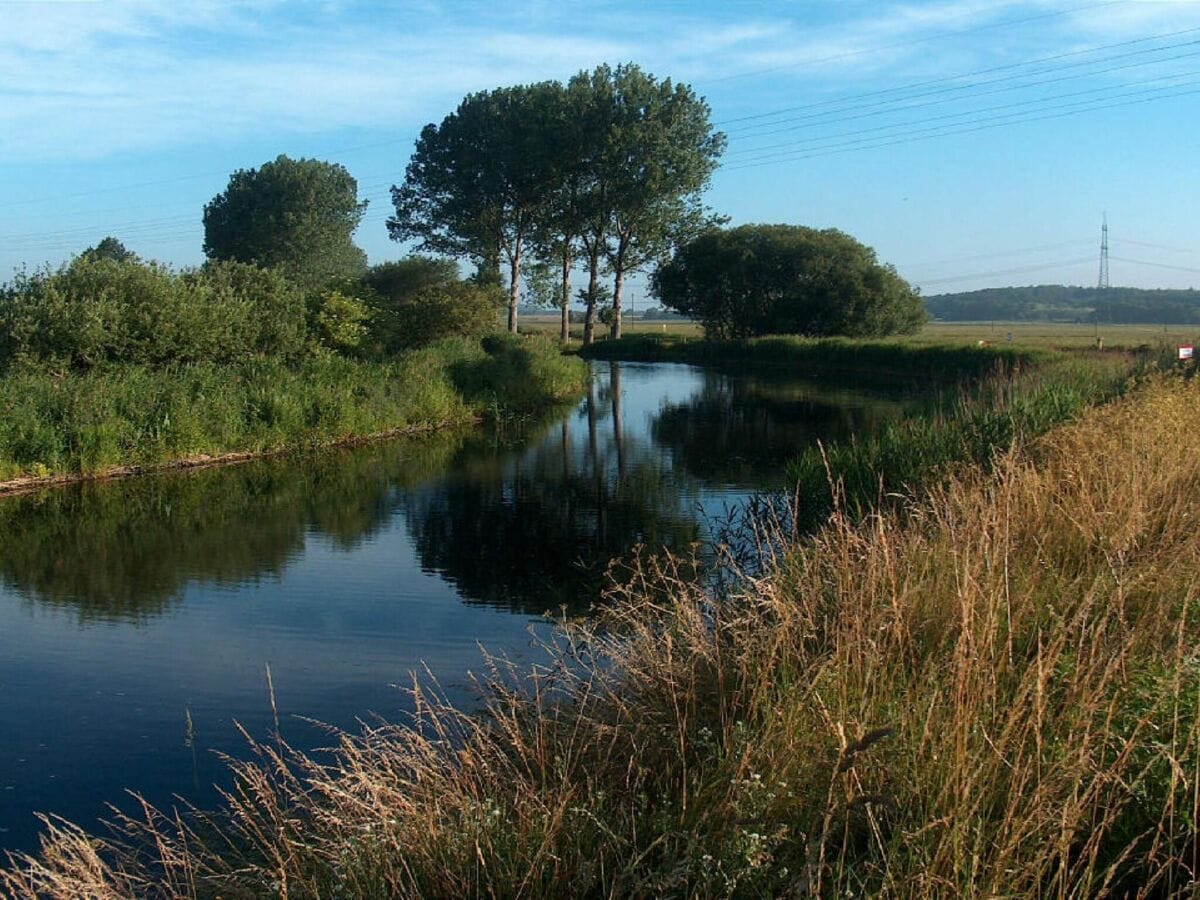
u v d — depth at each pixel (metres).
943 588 5.17
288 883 4.01
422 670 7.41
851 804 3.26
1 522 13.30
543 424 25.83
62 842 4.27
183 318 21.77
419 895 3.55
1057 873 3.04
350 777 4.65
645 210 54.31
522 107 51.91
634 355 58.03
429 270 43.50
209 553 11.48
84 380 18.31
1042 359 30.23
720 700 4.84
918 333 60.25
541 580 10.07
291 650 7.95
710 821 3.65
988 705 3.71
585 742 4.63
